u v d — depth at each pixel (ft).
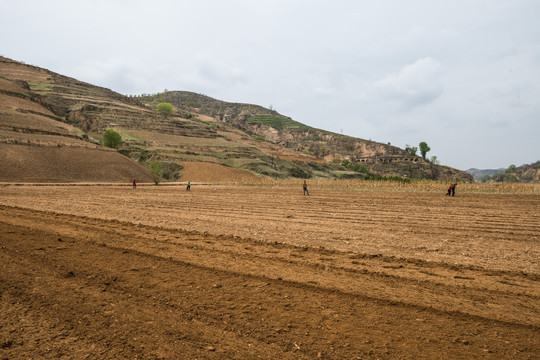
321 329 14.98
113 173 295.07
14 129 318.24
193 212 63.31
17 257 26.61
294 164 547.08
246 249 31.09
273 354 12.79
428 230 44.73
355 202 88.89
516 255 30.40
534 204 84.02
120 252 29.04
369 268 25.13
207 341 13.85
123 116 551.59
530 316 16.55
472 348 13.28
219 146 519.60
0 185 165.89
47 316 16.17
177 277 22.35
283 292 19.72
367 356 12.62
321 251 30.83
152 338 14.07
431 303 18.15
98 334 14.42
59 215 53.62
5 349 13.07
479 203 86.63
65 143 316.40
